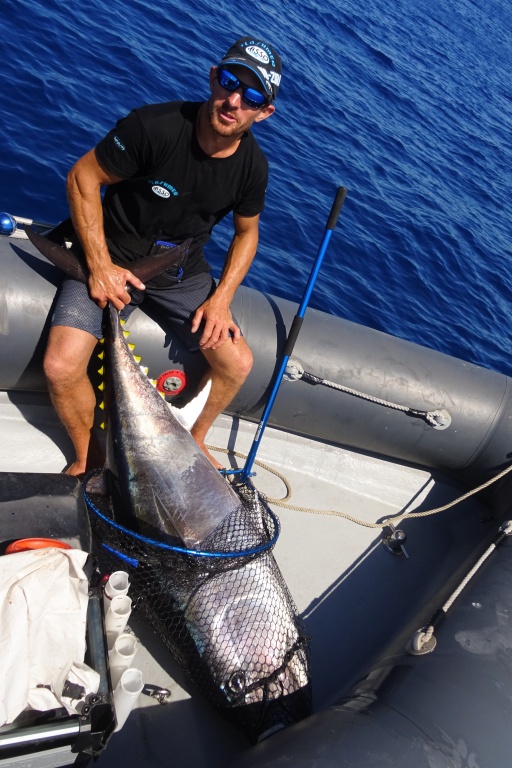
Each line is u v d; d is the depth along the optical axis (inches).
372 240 327.6
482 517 154.1
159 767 97.2
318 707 111.0
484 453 152.6
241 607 101.8
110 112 287.7
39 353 128.3
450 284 334.0
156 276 122.3
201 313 125.6
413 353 152.9
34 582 83.6
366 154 414.9
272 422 150.6
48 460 132.4
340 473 154.8
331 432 151.3
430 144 506.9
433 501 157.3
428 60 745.0
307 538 139.3
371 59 610.5
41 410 139.3
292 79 449.4
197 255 127.4
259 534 110.2
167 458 110.3
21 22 313.9
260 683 98.9
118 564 106.5
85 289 118.0
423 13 1002.1
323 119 427.5
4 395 137.9
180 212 117.8
